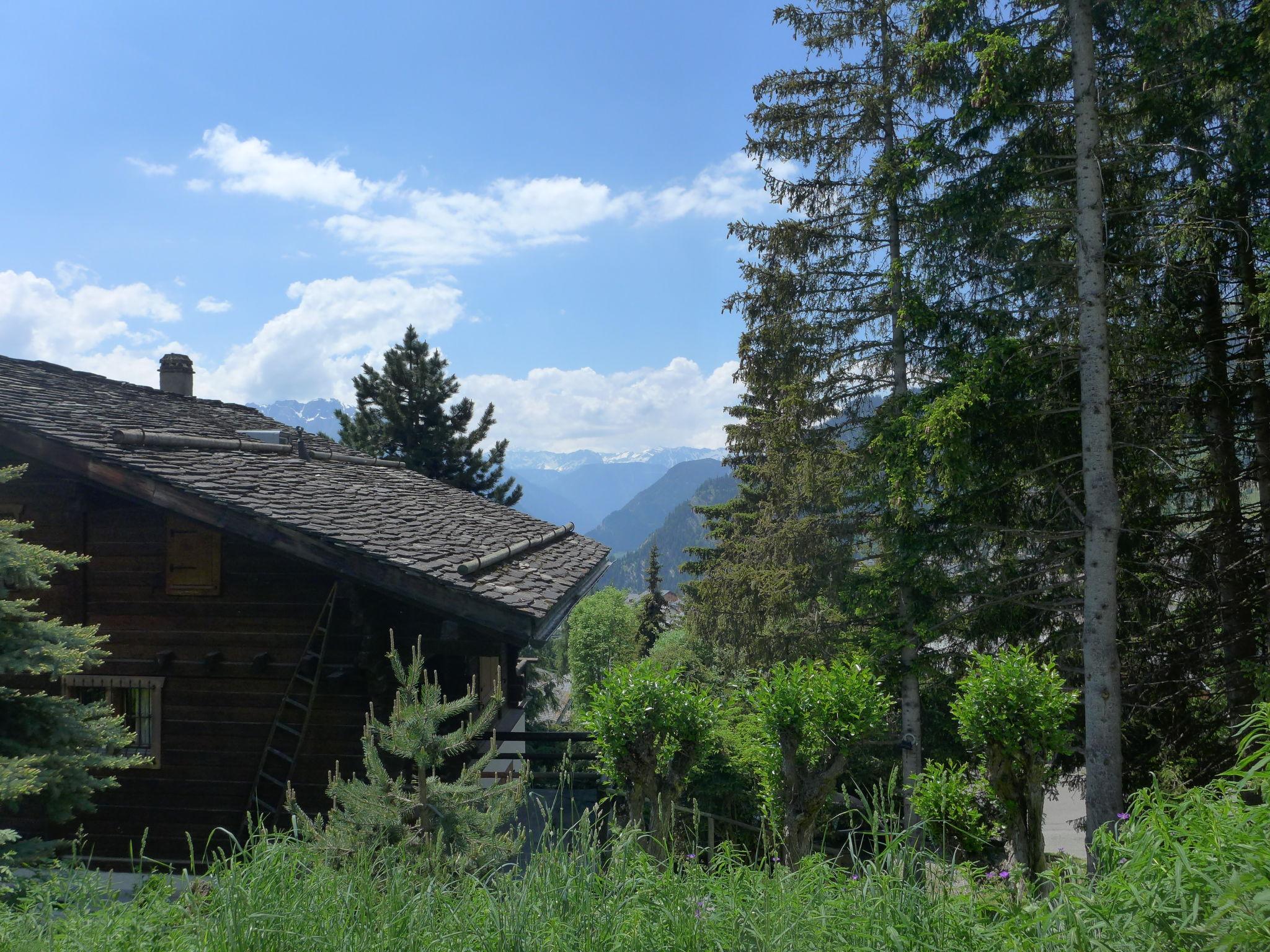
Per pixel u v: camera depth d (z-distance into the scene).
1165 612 11.58
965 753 14.16
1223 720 11.26
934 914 3.62
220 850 4.24
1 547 6.13
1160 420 11.23
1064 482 11.10
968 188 11.17
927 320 12.16
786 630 16.30
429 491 16.42
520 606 8.10
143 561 9.68
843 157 14.61
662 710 7.23
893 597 13.90
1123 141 10.71
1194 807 3.71
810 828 6.88
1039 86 10.27
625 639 34.44
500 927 3.63
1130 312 10.88
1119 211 10.08
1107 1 9.99
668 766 7.37
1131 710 11.42
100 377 13.72
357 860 4.47
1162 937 3.08
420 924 3.72
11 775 5.54
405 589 8.20
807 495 15.28
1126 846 3.68
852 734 6.91
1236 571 11.05
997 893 4.03
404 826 5.26
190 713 9.45
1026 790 6.67
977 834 6.32
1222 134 10.32
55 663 6.48
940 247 11.91
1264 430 11.09
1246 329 11.01
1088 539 10.05
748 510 28.23
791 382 15.16
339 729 9.16
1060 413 10.73
